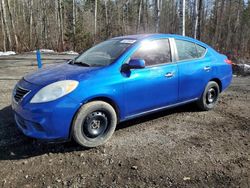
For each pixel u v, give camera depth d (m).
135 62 4.26
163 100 4.89
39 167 3.62
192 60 5.37
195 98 5.56
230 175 3.48
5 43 24.80
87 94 3.92
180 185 3.26
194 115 5.65
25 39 27.72
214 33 36.50
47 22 32.34
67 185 3.25
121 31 41.31
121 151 4.07
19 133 4.57
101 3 48.94
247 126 5.12
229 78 6.25
